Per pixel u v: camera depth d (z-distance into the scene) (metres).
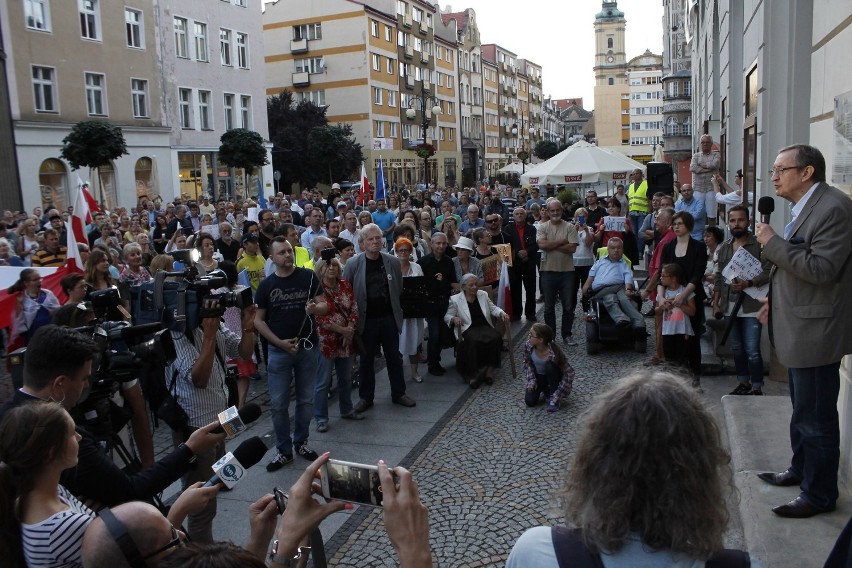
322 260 7.03
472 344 7.95
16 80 23.95
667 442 1.50
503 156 89.94
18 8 24.05
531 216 15.66
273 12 52.56
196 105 32.88
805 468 3.99
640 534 1.50
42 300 7.75
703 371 7.84
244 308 4.85
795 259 3.57
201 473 4.20
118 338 3.30
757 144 8.22
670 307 7.32
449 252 10.23
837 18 4.86
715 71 16.27
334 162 42.38
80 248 9.32
